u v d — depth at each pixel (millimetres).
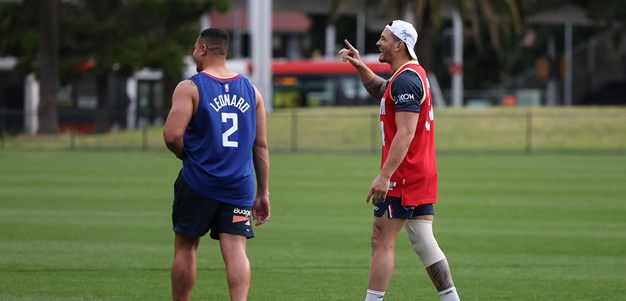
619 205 68625
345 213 63656
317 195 74875
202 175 28953
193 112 29078
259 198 30906
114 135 146500
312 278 40781
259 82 158000
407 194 30016
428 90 30328
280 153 130875
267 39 158500
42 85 147125
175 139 28781
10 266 42812
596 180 88312
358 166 106562
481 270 43031
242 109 29375
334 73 185500
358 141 140000
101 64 154000
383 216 30250
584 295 37500
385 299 36625
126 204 67438
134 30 159750
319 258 45969
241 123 29328
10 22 155000
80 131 176750
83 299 36000
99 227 55656
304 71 185875
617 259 45969
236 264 28938
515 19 152000
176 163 109000
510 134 140000
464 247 49531
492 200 71562
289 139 141125
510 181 87312
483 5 147625
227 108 29203
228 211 29188
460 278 41062
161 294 37031
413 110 29500
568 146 135625
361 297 36906
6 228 55062
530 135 132125
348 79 185250
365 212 64188
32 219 59062
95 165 105375
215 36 29688
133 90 185000
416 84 29688
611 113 145375
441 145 136250
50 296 36469
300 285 39219
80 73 159875
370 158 121250
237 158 29188
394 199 30047
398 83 29750
